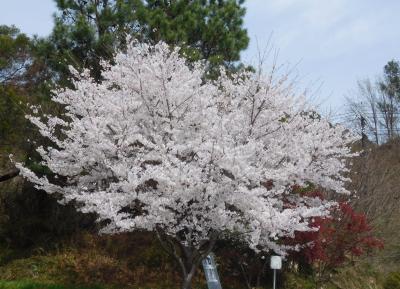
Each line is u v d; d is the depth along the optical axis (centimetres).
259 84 815
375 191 1456
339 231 1069
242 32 1252
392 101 3481
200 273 1043
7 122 1155
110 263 1045
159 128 792
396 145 2117
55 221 1141
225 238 860
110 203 650
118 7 1122
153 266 1055
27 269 1030
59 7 1138
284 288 1041
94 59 1067
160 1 1233
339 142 892
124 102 775
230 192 684
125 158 740
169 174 671
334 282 1129
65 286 927
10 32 1464
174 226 755
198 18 1214
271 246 793
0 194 1209
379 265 1284
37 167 1025
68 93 809
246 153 685
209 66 1085
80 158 759
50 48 1066
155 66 775
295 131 852
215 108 785
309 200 873
